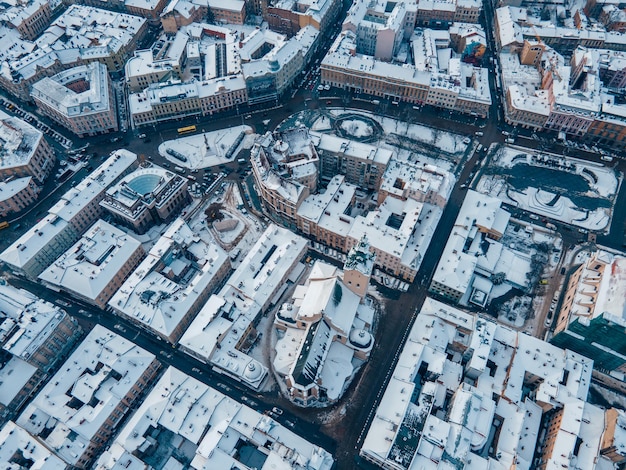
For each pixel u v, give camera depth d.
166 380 174.25
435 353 178.88
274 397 180.88
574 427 160.38
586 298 185.00
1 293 192.75
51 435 165.25
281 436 161.62
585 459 158.25
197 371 187.50
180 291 198.00
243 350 192.62
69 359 179.88
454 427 159.12
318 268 197.88
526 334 189.50
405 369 174.38
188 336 184.12
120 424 176.12
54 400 170.75
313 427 173.88
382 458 155.12
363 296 190.88
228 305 190.75
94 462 168.38
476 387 175.75
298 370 167.88
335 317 179.50
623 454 151.88
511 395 170.25
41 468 152.75
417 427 159.00
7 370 177.88
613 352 175.12
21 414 170.62
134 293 194.75
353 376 185.88
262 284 198.75
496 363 180.00
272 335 197.00
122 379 174.12
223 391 182.38
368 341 182.38
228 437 161.62
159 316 187.88
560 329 188.62
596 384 184.88
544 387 171.38
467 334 187.88
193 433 163.00
